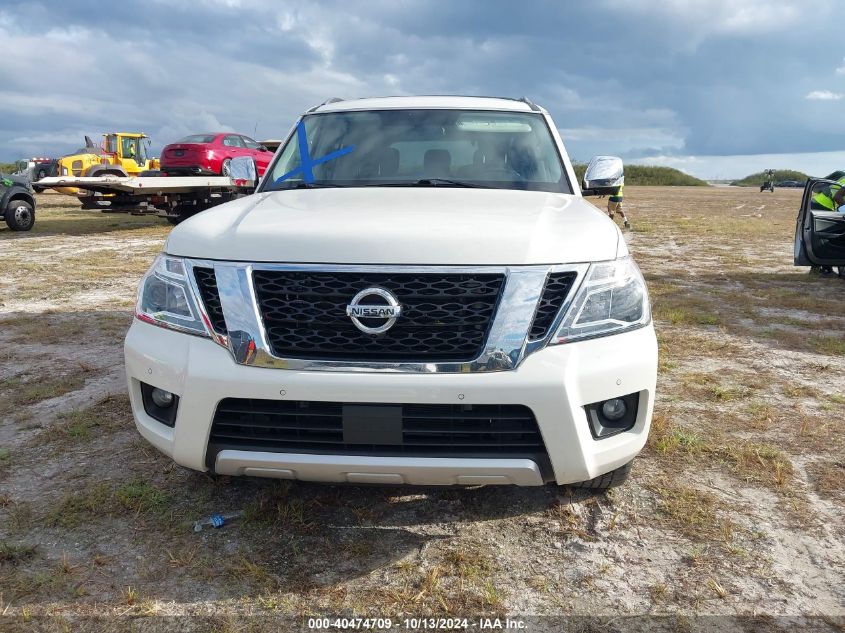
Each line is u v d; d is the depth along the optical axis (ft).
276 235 8.07
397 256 7.68
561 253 7.97
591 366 7.79
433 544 8.63
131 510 9.25
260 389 7.62
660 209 77.05
